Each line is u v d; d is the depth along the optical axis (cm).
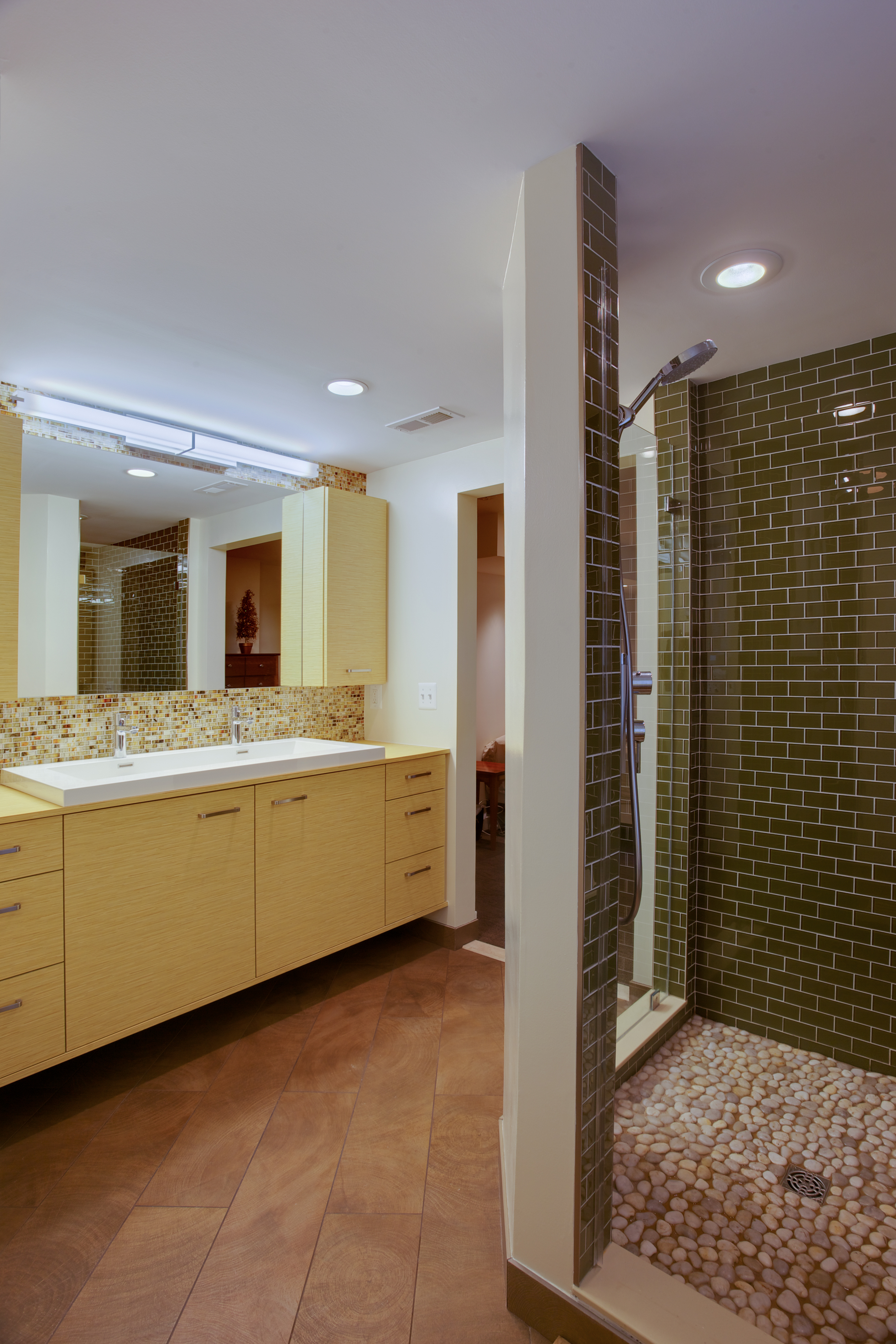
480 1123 198
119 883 209
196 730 297
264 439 304
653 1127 201
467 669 327
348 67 115
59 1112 202
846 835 228
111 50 112
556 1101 137
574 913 133
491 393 253
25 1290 143
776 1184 180
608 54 113
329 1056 231
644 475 222
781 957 242
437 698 329
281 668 326
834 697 229
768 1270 154
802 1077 224
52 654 250
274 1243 156
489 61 114
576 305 132
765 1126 201
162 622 283
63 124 127
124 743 263
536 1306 138
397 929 348
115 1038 208
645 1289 137
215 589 300
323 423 284
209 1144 188
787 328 210
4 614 232
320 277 179
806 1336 138
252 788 245
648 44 111
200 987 230
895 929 220
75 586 255
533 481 137
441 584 327
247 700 315
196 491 294
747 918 249
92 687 262
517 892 156
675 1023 248
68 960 198
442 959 310
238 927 241
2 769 239
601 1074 142
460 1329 138
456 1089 213
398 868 301
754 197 149
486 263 173
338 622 323
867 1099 212
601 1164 144
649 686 199
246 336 210
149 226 158
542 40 110
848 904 228
